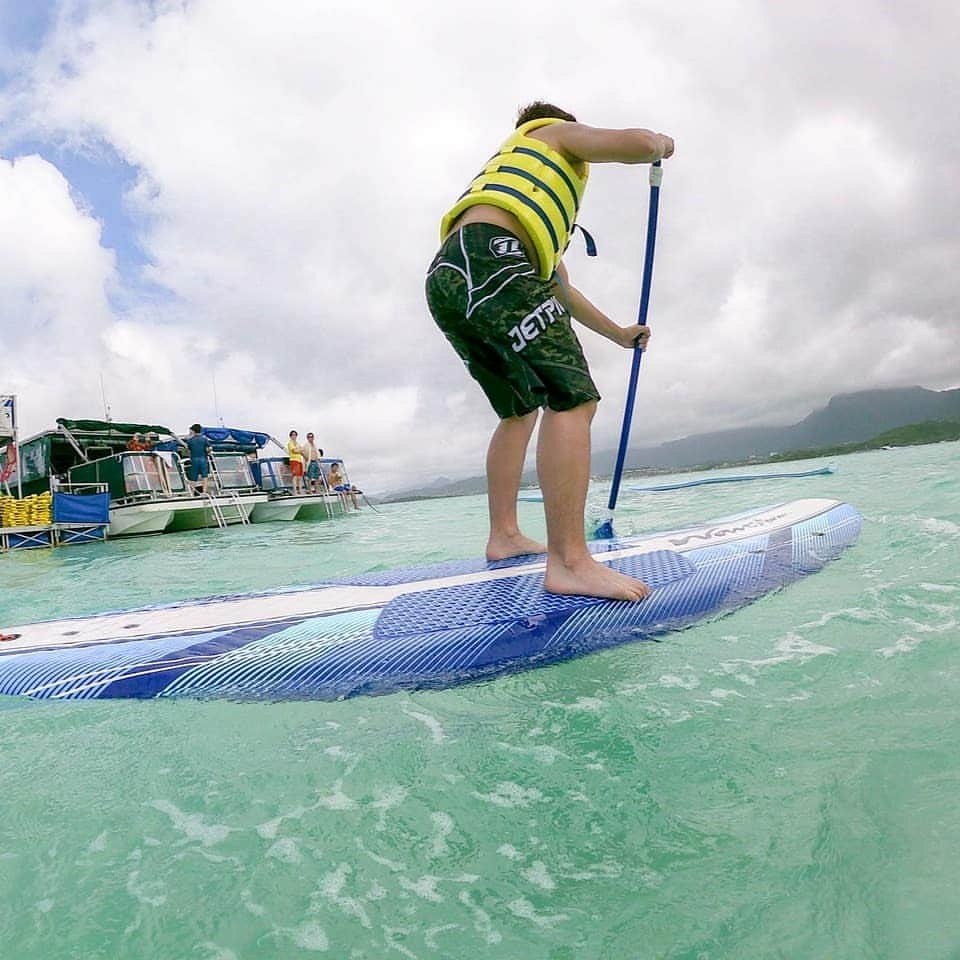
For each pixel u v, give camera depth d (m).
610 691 1.77
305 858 1.12
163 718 1.78
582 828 1.16
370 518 13.15
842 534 3.42
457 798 1.29
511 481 3.02
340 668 2.00
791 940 0.86
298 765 1.47
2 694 1.96
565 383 2.28
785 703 1.59
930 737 1.34
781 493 7.57
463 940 0.92
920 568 2.79
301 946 0.92
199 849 1.16
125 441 15.77
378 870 1.08
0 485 14.77
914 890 0.92
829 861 1.00
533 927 0.93
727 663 1.89
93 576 6.02
